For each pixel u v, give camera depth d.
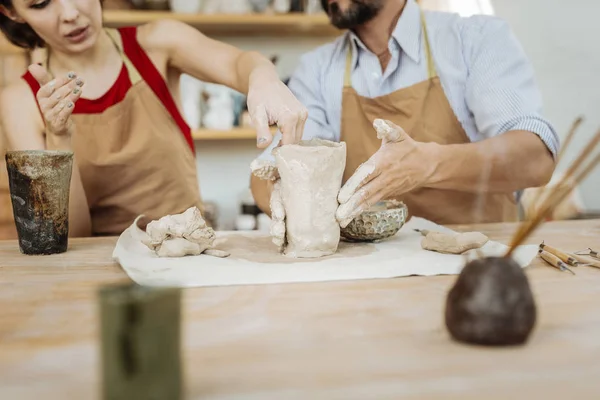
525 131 1.62
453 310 0.71
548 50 3.21
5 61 2.60
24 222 1.26
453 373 0.62
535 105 1.70
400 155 1.37
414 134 1.84
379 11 1.79
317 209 1.18
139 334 0.52
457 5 3.00
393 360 0.66
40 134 1.68
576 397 0.57
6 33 1.73
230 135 2.85
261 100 1.42
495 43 1.74
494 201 1.86
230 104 2.88
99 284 1.03
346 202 1.21
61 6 1.57
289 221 1.20
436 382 0.60
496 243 1.22
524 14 3.17
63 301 0.92
